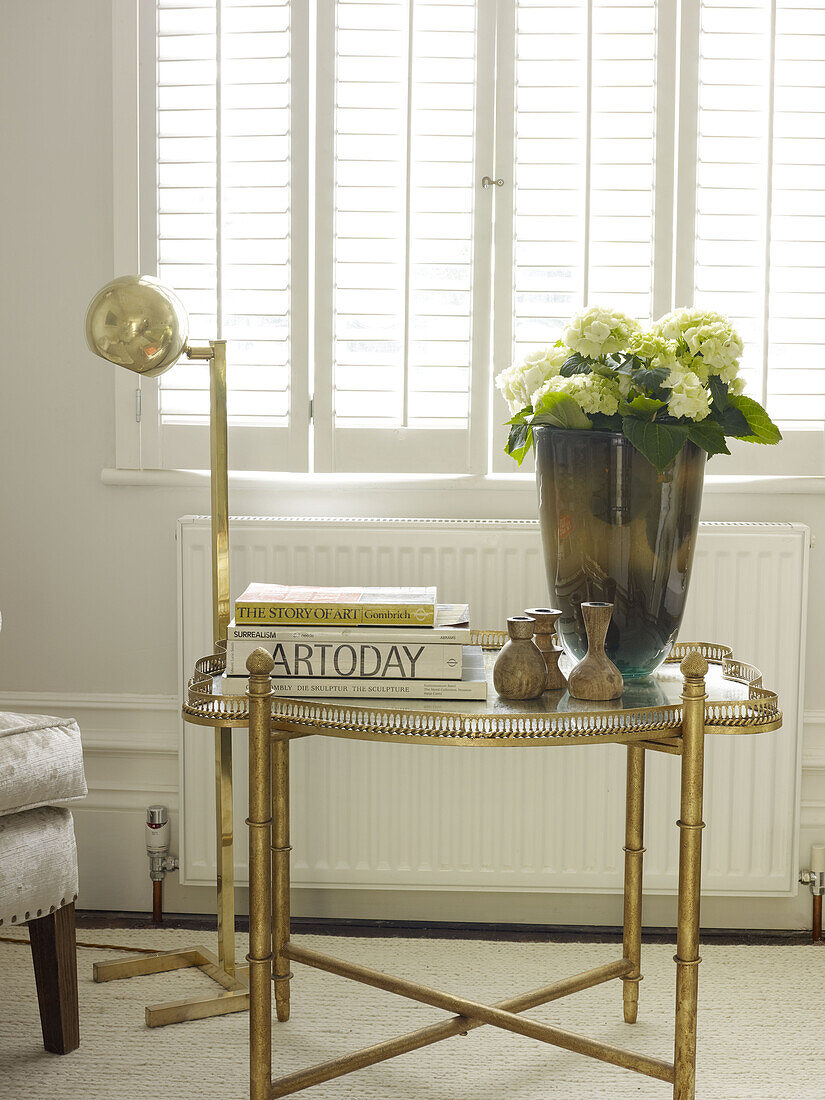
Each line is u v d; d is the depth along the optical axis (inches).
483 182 95.9
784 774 95.0
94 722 101.7
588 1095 72.8
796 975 90.7
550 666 67.9
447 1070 76.0
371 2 94.9
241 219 97.4
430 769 96.3
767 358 96.3
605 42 94.8
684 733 61.5
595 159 95.7
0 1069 74.7
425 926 100.7
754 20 94.7
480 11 94.8
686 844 62.1
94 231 99.0
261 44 95.8
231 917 86.4
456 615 69.1
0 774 70.3
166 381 99.2
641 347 67.0
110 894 102.7
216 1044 78.5
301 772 96.7
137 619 101.5
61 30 97.7
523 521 96.3
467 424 97.7
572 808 96.4
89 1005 84.0
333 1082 74.2
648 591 67.9
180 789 97.8
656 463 63.4
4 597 102.0
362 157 96.3
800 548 93.6
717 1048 78.6
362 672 64.6
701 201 95.9
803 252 96.2
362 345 97.9
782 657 94.3
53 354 100.3
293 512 100.3
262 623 65.7
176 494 100.4
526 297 97.1
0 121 98.8
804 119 95.3
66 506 101.2
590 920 100.9
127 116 96.7
